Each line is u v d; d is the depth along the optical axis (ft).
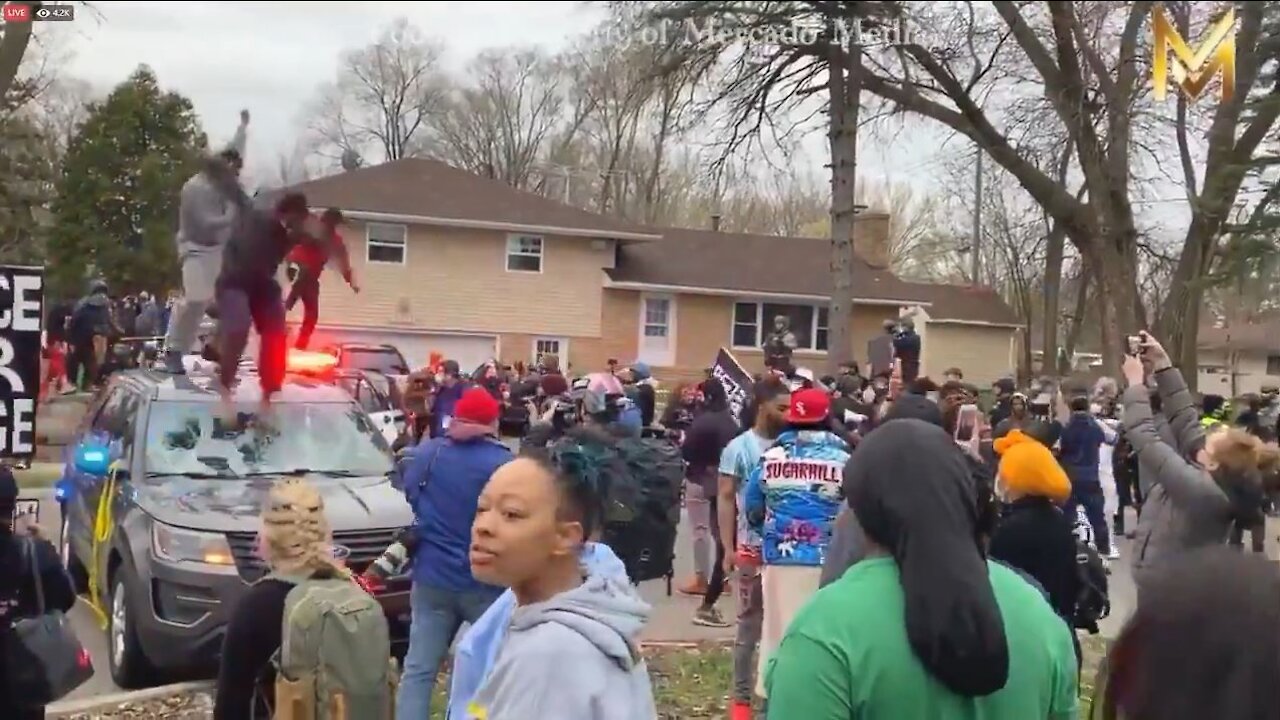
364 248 104.78
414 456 19.43
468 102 223.30
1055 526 16.21
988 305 141.79
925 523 7.80
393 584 23.82
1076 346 170.50
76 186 123.95
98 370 65.72
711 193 81.97
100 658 27.27
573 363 111.96
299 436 27.76
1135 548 20.43
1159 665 6.35
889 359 65.87
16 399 21.52
